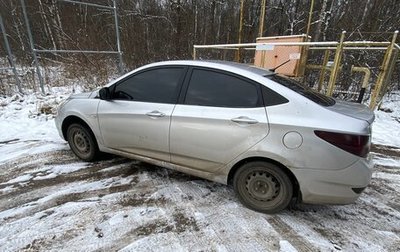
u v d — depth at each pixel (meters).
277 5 15.75
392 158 4.42
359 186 2.31
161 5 15.29
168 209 2.73
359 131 2.23
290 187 2.51
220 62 2.99
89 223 2.49
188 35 14.77
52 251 2.15
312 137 2.29
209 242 2.29
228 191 3.09
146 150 3.21
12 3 15.77
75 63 9.64
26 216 2.58
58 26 13.75
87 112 3.53
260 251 2.20
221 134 2.62
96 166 3.69
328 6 12.84
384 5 11.09
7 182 3.24
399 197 3.16
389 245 2.32
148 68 3.17
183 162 2.98
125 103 3.23
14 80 8.69
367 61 9.15
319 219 2.65
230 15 16.08
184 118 2.80
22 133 5.04
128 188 3.12
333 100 2.83
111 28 13.50
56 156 4.01
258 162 2.56
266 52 6.43
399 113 7.99
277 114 2.43
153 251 2.17
